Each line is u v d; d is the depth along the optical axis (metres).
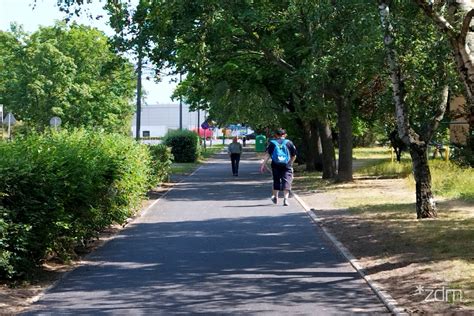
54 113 48.81
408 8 16.33
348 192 26.12
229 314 8.45
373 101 31.67
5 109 49.78
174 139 57.94
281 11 28.59
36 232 10.40
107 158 14.48
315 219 18.23
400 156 41.66
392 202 21.67
